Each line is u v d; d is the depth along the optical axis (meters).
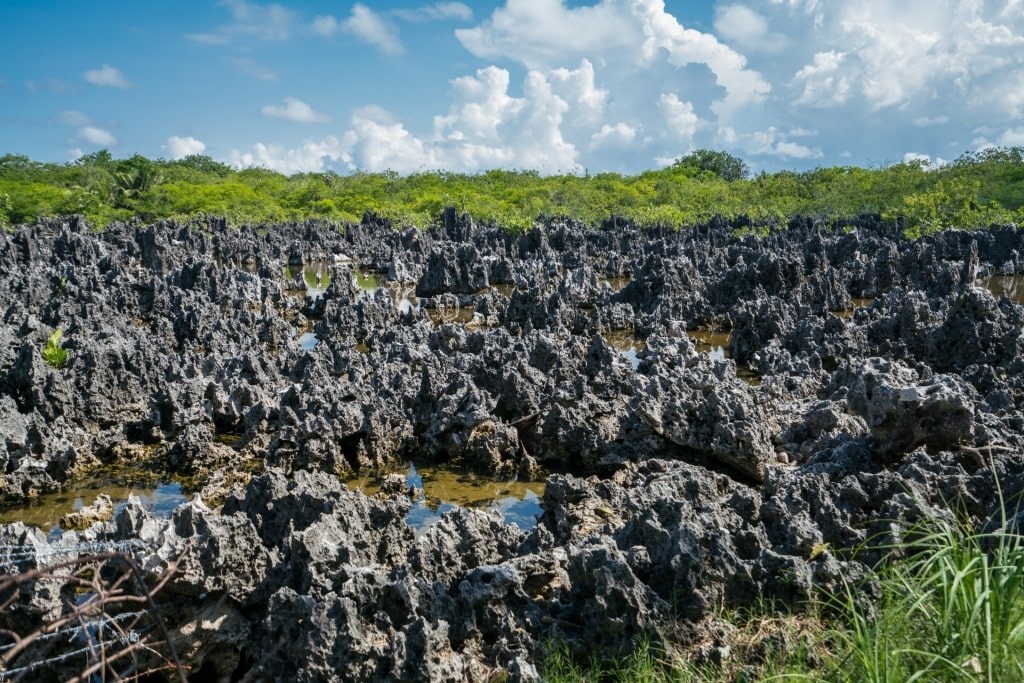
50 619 10.28
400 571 10.73
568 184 135.12
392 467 20.48
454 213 86.00
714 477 15.62
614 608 10.00
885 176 116.31
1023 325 31.23
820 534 11.30
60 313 34.31
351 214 128.62
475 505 18.19
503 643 10.41
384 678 9.62
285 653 9.86
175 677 10.48
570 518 14.80
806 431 18.97
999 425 16.88
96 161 186.62
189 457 20.20
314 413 20.48
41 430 19.59
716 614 10.29
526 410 21.53
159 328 34.94
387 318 39.84
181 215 114.38
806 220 88.56
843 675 8.09
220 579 10.83
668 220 100.25
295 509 12.73
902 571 9.71
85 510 17.66
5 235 63.28
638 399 19.88
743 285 43.69
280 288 48.97
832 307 43.09
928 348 28.69
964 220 80.38
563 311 39.81
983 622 7.62
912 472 13.52
